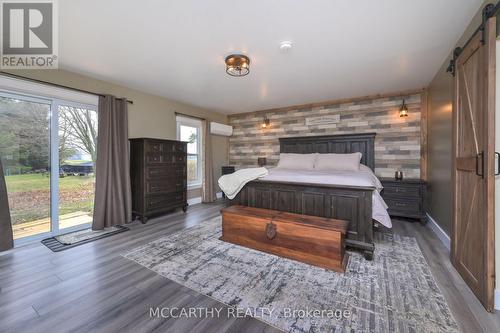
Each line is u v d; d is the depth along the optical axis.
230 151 6.05
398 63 2.77
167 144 3.83
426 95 3.70
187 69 2.96
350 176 2.53
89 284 1.82
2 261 2.22
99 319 1.43
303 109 4.91
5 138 2.56
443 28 2.02
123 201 3.44
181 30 2.06
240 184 2.96
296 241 2.24
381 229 3.18
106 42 2.27
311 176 2.66
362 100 4.26
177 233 3.04
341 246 2.04
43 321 1.41
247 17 1.87
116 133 3.35
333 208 2.44
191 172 5.12
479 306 1.54
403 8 1.75
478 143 1.66
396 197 3.55
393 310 1.50
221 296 1.67
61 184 3.01
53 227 2.91
